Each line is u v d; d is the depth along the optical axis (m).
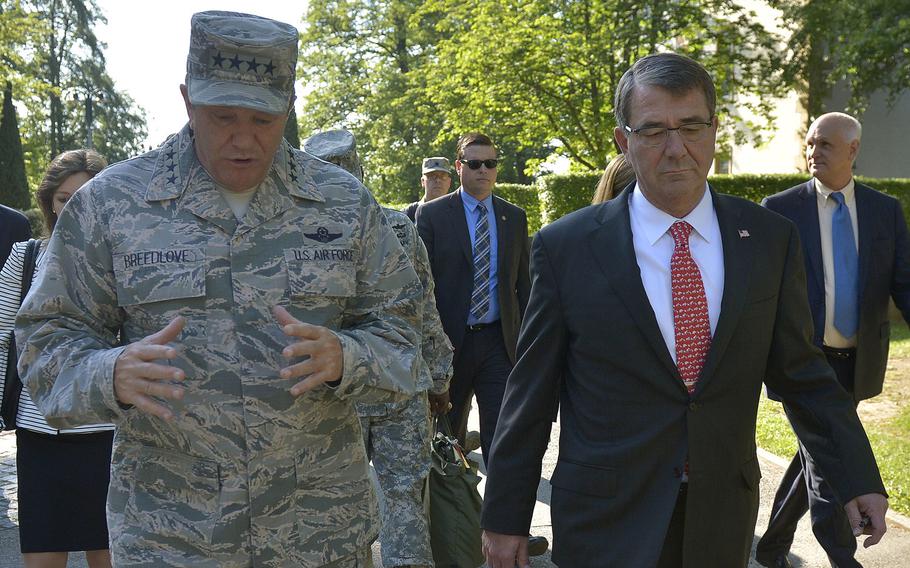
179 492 2.07
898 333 11.77
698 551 2.36
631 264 2.41
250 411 2.06
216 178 2.07
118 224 2.07
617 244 2.45
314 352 1.96
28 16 31.17
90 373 1.91
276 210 2.13
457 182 36.62
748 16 22.39
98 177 2.13
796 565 4.50
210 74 1.97
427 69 26.25
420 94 34.78
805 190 4.34
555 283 2.50
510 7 22.78
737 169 27.31
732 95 22.48
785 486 4.27
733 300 2.38
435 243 5.32
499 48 22.28
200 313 2.05
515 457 2.55
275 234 2.12
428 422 3.91
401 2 37.03
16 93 31.08
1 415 3.58
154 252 2.06
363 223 2.25
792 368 2.51
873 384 4.26
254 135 2.00
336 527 2.17
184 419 2.05
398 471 3.80
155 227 2.07
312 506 2.14
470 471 4.12
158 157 2.15
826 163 4.21
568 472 2.45
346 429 2.22
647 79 2.39
